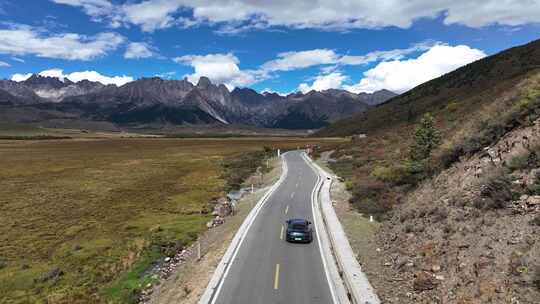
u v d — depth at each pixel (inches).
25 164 3786.9
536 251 603.2
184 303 819.4
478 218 807.1
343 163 3043.8
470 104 2780.5
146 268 1188.5
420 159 1700.3
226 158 4195.4
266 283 868.6
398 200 1467.8
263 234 1279.5
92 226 1695.4
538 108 979.9
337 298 790.5
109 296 1003.9
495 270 634.8
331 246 1144.8
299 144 6043.3
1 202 2151.8
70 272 1182.3
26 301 997.2
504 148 961.5
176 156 4579.2
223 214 1747.0
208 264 1029.2
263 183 2596.0
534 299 538.6
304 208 1690.5
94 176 3100.4
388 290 779.4
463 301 620.7
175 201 2191.2
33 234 1574.8
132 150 5442.9
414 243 935.7
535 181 764.0
